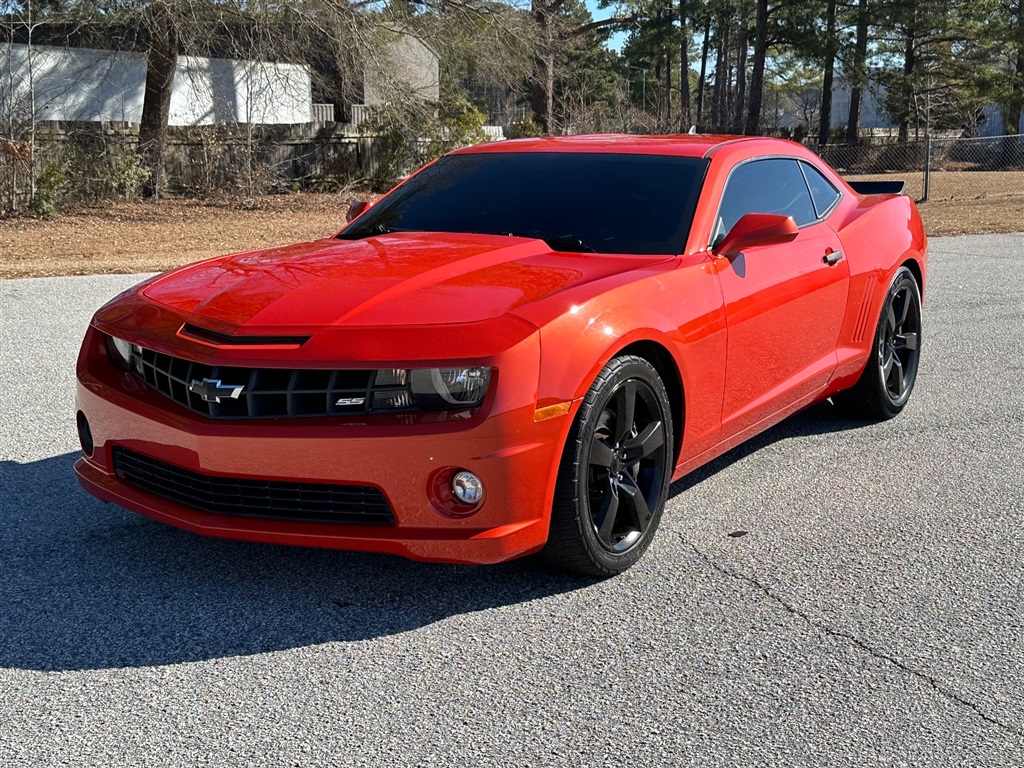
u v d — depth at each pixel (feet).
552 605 10.77
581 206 13.70
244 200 69.46
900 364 18.39
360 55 65.82
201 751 8.09
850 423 18.11
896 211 18.26
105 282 33.50
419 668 9.45
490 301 10.57
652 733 8.45
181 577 11.27
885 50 160.04
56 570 11.38
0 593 10.78
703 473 15.33
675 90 285.02
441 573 11.49
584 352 10.49
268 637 9.98
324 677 9.26
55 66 76.48
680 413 12.37
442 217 14.15
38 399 18.66
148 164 68.74
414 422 9.86
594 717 8.68
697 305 12.34
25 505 13.33
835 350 16.21
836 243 16.03
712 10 166.81
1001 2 149.89
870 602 10.98
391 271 11.57
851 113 158.61
